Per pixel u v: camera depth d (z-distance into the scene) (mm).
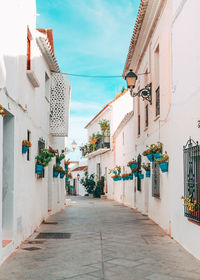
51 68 12758
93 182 32750
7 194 6664
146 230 9531
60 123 13250
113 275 5016
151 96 11586
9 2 6250
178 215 7598
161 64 9758
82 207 18578
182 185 7285
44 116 11641
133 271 5250
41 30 11375
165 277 4934
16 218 6922
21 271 5242
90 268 5418
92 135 33625
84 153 35844
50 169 13883
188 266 5570
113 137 25719
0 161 5535
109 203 21859
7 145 6719
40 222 10680
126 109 26828
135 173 15531
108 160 28078
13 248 6641
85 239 8078
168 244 7453
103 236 8523
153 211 11539
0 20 5520
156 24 10539
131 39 13008
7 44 6070
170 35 8492
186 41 6941
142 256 6277
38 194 10172
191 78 6590
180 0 7402
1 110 5598
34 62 9297
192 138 6531
